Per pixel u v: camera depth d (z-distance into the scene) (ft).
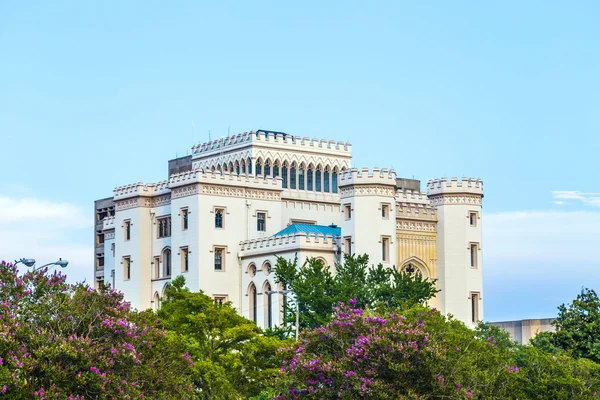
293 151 594.24
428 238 559.79
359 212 532.32
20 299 242.37
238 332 347.36
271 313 535.19
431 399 279.08
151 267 579.07
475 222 564.30
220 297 548.72
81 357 231.09
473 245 563.07
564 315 449.48
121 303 257.96
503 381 321.32
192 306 361.30
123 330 248.32
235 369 339.57
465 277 556.92
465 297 556.10
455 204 560.61
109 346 242.37
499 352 344.90
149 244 579.89
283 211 581.53
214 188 552.82
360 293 479.82
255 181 566.36
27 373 225.15
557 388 323.16
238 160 593.01
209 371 326.85
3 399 216.95
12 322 231.71
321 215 595.06
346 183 536.42
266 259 540.93
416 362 272.51
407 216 553.64
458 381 284.82
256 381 339.77
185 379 271.90
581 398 320.50
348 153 611.06
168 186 564.30
